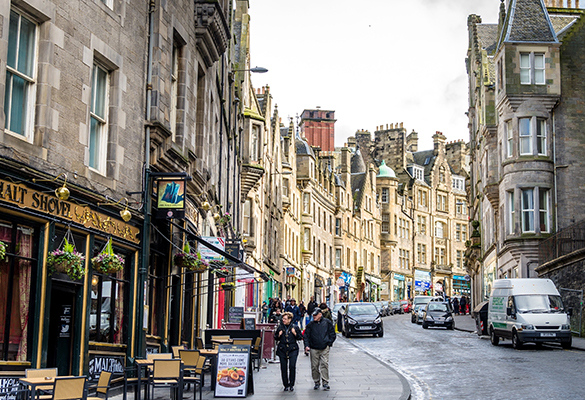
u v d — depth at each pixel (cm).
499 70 3894
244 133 3841
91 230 1238
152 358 1298
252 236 3988
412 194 9981
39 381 911
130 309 1416
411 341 3094
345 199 7912
